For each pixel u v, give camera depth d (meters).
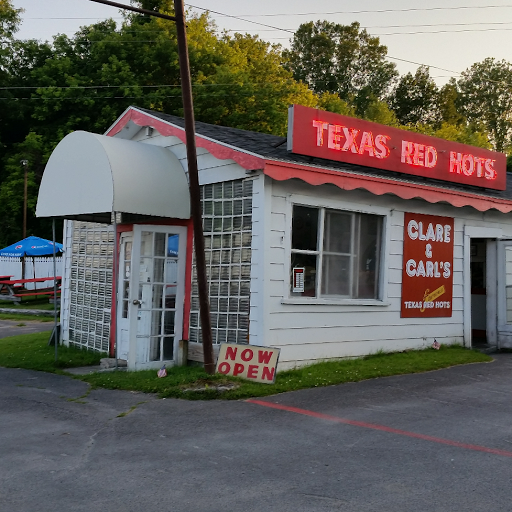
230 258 9.72
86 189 9.91
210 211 10.12
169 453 5.87
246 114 28.53
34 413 7.54
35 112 32.47
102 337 11.71
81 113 30.77
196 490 4.92
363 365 9.80
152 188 9.91
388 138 10.55
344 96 58.91
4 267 28.20
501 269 12.25
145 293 10.19
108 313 11.56
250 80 35.06
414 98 60.88
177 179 10.33
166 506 4.61
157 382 8.84
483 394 8.32
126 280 10.96
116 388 8.89
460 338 12.06
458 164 11.62
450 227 11.88
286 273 9.44
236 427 6.74
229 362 9.04
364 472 5.29
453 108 59.06
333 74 60.06
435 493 4.82
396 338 10.95
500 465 5.46
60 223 34.34
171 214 10.11
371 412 7.35
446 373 9.70
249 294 9.36
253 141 10.56
